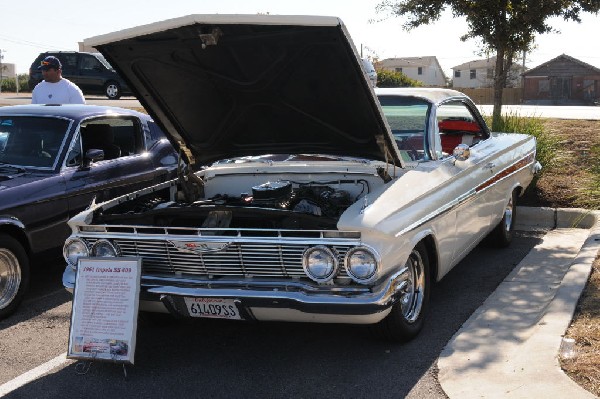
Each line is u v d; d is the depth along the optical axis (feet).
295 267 13.53
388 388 13.30
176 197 17.94
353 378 13.84
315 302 13.16
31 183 19.35
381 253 13.20
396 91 19.54
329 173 17.28
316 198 16.24
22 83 141.59
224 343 16.08
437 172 16.76
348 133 16.49
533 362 13.10
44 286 21.15
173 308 14.21
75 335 14.03
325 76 14.75
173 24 13.65
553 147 31.96
